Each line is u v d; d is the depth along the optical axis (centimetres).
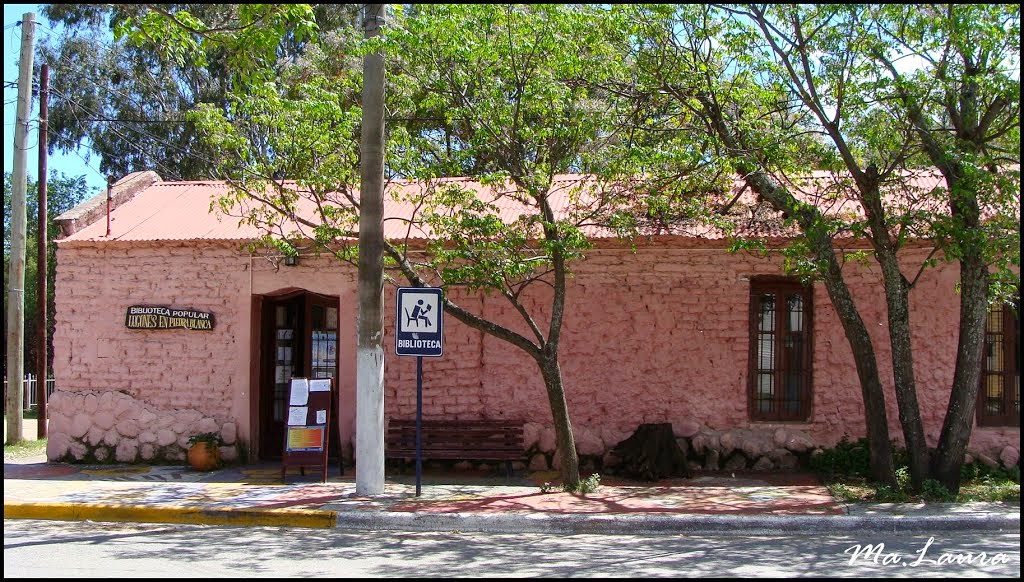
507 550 830
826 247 1048
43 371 1609
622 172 1069
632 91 1160
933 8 1045
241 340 1284
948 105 1044
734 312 1232
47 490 1080
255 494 1053
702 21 1109
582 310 1251
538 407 1248
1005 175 989
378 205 1047
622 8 1110
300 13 891
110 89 2494
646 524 916
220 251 1291
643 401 1235
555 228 1037
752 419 1245
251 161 1154
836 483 1110
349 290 1274
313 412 1155
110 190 1311
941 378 1200
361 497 1034
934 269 1205
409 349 1017
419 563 770
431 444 1208
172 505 984
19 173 1543
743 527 912
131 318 1288
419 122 1282
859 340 1055
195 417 1280
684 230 1162
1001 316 1228
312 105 1062
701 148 1085
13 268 1535
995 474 1148
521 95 1080
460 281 1020
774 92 1073
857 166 1083
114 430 1290
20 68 1541
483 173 1104
